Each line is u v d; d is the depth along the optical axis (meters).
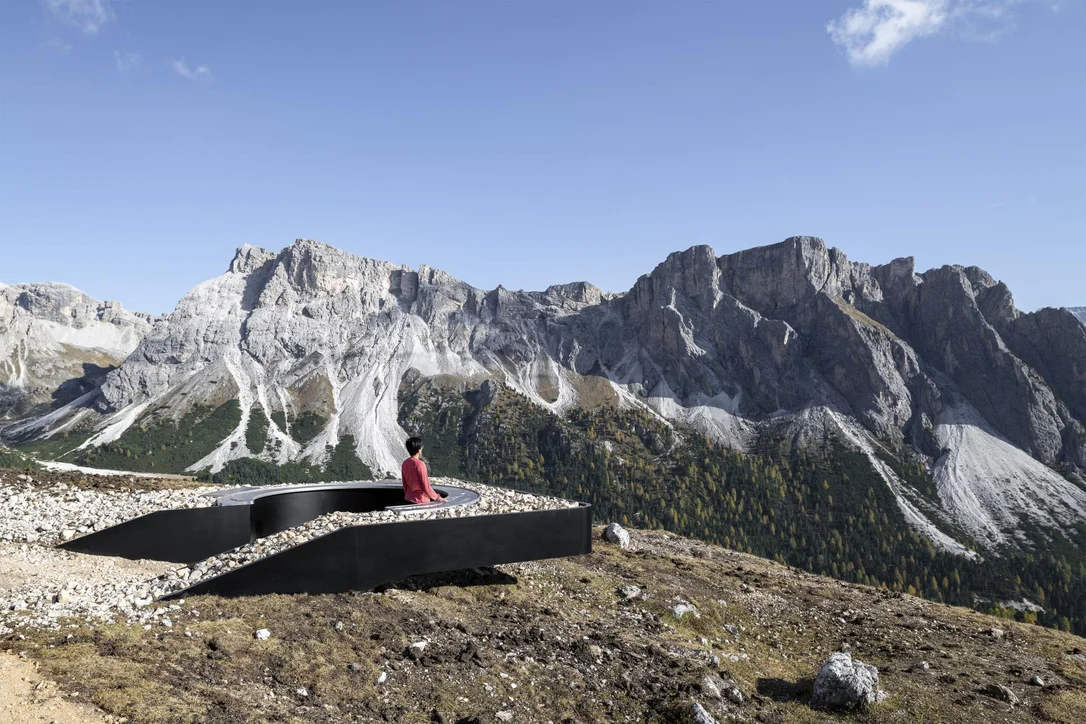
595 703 14.88
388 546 17.72
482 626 17.69
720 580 28.09
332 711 11.96
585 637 18.50
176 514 20.22
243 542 20.80
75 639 12.24
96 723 9.36
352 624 15.60
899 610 28.42
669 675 17.00
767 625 24.05
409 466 20.86
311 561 16.78
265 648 13.58
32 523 22.30
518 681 15.02
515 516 19.36
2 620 12.96
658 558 30.25
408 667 14.41
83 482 28.75
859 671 17.08
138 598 15.23
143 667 11.54
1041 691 19.25
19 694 9.74
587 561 27.16
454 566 18.44
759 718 15.51
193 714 10.20
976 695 18.38
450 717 12.96
